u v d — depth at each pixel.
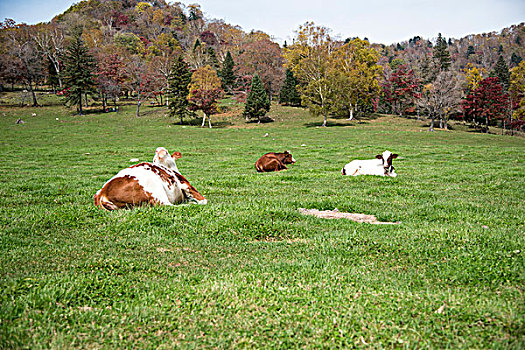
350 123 68.19
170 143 43.56
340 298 4.25
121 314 3.86
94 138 48.16
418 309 4.03
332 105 64.06
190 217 7.42
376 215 8.69
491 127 80.56
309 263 5.41
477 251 5.55
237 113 79.00
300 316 3.87
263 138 48.25
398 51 184.50
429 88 67.38
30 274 4.64
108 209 7.89
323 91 65.38
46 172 19.02
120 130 58.31
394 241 6.27
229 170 21.03
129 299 4.16
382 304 4.13
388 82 90.81
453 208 9.21
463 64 156.12
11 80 87.75
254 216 7.65
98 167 21.81
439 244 6.04
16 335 3.37
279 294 4.35
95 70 84.81
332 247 6.13
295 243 6.48
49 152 30.97
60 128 60.03
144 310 3.91
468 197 11.15
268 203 9.46
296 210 8.81
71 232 6.64
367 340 3.52
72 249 5.74
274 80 98.06
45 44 103.44
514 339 3.46
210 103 65.81
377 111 103.31
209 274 5.01
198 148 34.56
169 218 7.23
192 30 169.50
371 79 74.44
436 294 4.38
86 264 5.09
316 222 7.80
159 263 5.39
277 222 7.42
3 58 83.38
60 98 91.56
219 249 6.11
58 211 7.52
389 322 3.76
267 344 3.46
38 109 79.75
